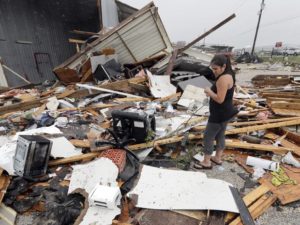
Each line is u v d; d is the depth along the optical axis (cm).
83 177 303
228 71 279
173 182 302
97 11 1289
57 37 1270
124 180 307
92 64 841
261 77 1158
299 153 382
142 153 380
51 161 349
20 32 1080
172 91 738
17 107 626
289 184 313
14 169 309
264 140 439
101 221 237
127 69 884
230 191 288
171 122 491
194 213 261
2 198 273
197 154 391
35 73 1170
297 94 712
